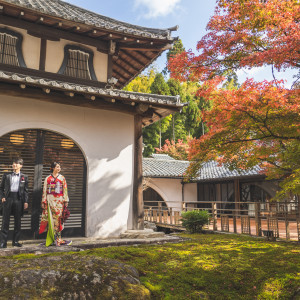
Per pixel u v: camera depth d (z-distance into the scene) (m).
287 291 4.09
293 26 4.23
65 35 7.42
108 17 9.41
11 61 6.86
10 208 5.38
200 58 5.45
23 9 6.33
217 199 18.31
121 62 9.88
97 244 6.07
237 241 7.18
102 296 3.58
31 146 6.73
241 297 4.08
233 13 4.98
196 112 31.55
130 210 7.55
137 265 4.77
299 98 4.61
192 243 6.76
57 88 6.10
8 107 6.43
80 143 7.14
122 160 7.61
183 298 3.91
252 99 4.66
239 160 6.64
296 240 7.13
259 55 4.48
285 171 6.75
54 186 5.57
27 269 3.72
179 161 20.59
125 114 7.82
